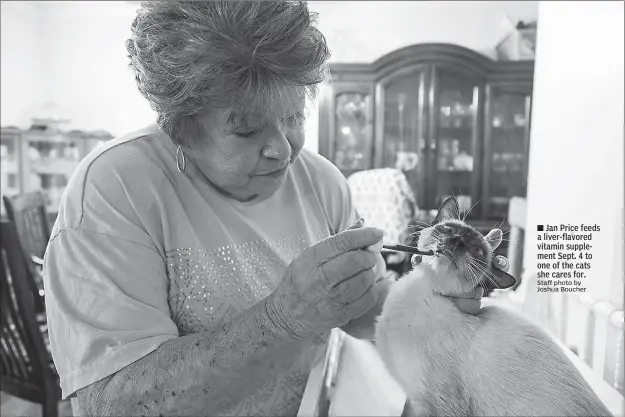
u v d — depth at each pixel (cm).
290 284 51
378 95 330
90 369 56
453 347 59
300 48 56
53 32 217
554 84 109
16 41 230
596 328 78
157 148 70
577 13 103
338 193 89
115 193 63
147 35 58
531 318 67
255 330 52
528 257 100
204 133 60
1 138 273
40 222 201
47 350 162
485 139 330
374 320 81
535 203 109
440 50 321
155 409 54
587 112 97
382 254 87
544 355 58
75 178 65
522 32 321
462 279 62
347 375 78
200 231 69
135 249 61
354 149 337
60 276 59
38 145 277
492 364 57
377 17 327
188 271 68
